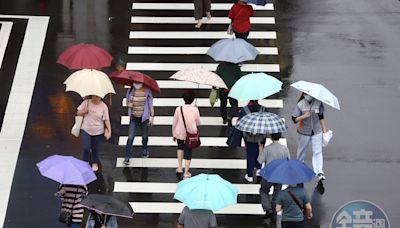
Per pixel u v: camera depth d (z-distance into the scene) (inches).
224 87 1968.5
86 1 2684.5
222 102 2133.4
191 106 1936.5
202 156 2066.9
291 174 1606.8
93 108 1921.8
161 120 2185.0
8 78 2315.5
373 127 2165.4
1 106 2208.4
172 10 2659.9
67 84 1916.8
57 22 2564.0
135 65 2393.0
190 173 2005.4
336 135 2135.8
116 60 2407.7
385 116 2207.2
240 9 2353.6
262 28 2573.8
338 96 2274.9
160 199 1919.3
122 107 2222.0
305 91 1884.8
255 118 1804.9
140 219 1851.6
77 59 2050.9
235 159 2060.8
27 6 2640.3
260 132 1787.6
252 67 2390.5
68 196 1674.5
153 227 1825.8
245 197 1926.7
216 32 2564.0
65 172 1631.4
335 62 2420.0
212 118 2194.9
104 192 1932.8
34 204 1889.8
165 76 2351.1
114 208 1521.9
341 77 2353.6
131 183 1964.8
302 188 1612.9
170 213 1876.2
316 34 2544.3
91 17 2598.4
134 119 1982.0
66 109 2206.0
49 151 2060.8
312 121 1924.2
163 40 2512.3
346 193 1948.8
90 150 1957.4
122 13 2628.0
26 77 2321.6
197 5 2551.7
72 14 2608.3
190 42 2508.6
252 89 1884.8
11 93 2258.9
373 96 2281.0
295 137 2128.4
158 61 2415.1
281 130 1790.1
